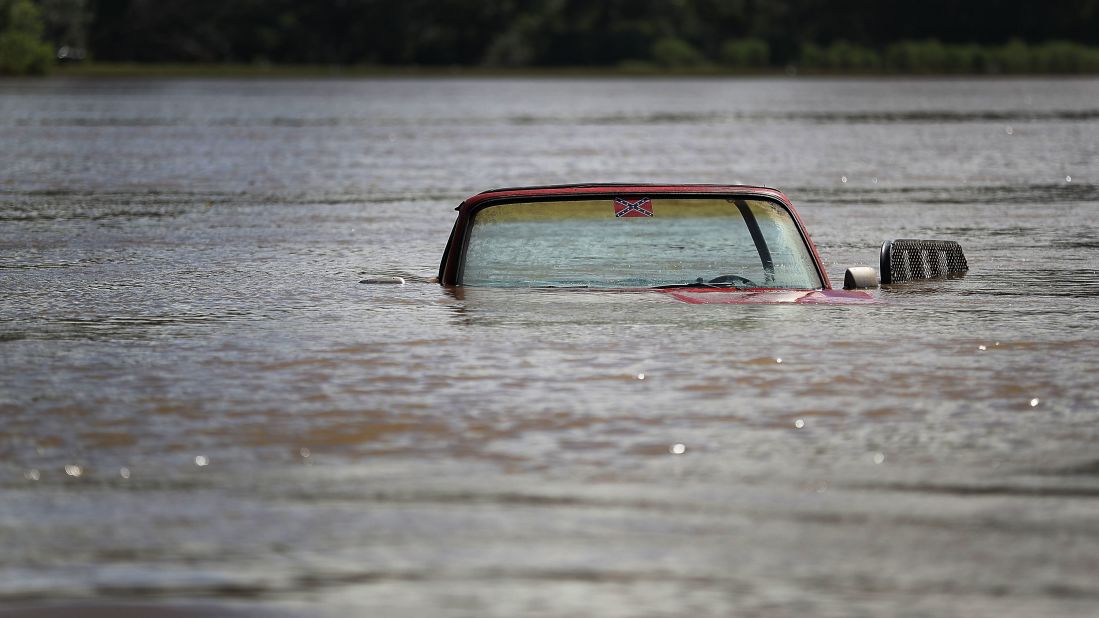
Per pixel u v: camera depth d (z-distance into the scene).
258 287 15.80
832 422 9.24
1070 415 9.41
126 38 188.00
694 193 14.58
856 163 40.66
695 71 196.38
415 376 10.62
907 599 6.27
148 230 22.80
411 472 8.12
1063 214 25.67
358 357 11.37
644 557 6.79
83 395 10.00
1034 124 63.84
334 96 106.25
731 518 7.34
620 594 6.34
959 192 30.88
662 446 8.66
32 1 177.50
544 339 12.06
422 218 25.06
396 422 9.22
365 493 7.75
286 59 193.38
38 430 9.03
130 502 7.61
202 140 51.88
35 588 6.43
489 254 15.47
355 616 6.12
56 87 122.44
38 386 10.30
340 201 28.72
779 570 6.63
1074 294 15.16
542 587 6.43
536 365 10.99
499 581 6.49
